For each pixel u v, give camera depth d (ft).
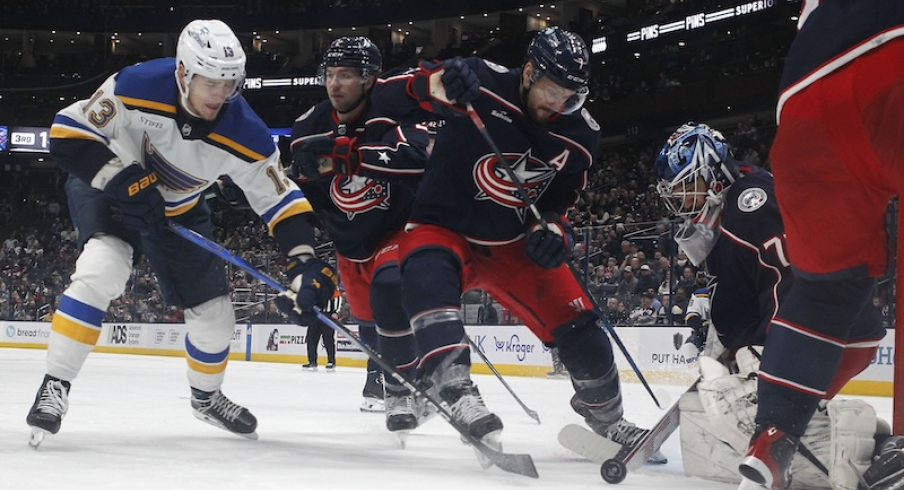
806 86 6.41
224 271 11.57
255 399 21.08
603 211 60.39
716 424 8.23
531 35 77.92
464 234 9.71
